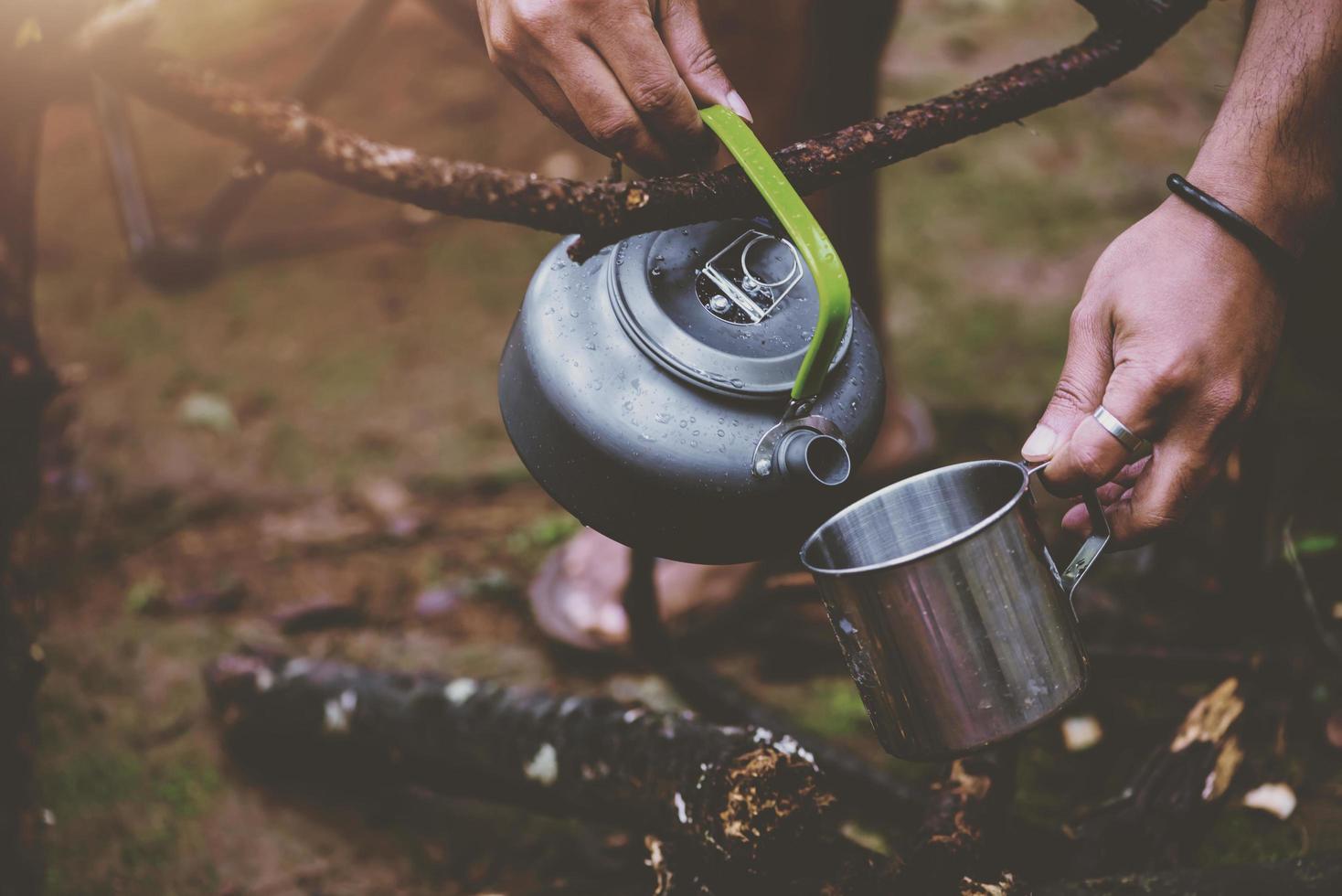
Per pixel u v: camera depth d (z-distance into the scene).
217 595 1.85
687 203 0.86
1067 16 3.17
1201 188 0.96
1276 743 1.45
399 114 2.86
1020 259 2.45
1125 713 1.55
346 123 2.84
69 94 1.08
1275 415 1.55
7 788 1.15
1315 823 1.37
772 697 1.65
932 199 2.63
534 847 1.45
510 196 0.86
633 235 0.87
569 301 0.92
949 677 0.83
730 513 0.87
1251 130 0.96
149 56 0.90
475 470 2.08
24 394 1.18
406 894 1.41
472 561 1.92
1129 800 1.30
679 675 1.56
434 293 2.45
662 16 0.91
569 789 1.27
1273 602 1.62
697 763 1.13
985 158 2.73
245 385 2.26
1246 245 0.93
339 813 1.52
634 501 0.89
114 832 1.51
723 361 0.87
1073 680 0.86
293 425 2.17
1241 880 1.09
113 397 2.23
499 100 2.89
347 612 1.82
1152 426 0.91
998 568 0.82
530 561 1.91
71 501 2.04
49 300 2.46
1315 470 1.69
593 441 0.88
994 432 2.06
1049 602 0.85
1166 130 2.77
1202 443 0.92
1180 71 2.95
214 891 1.43
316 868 1.45
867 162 0.92
